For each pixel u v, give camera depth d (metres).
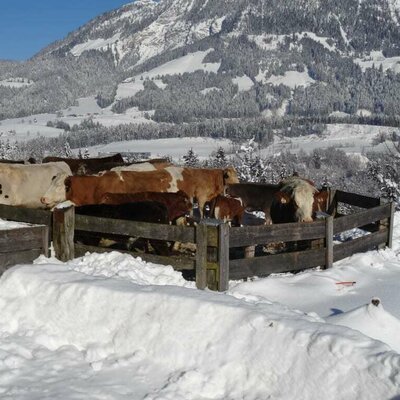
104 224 9.59
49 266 8.00
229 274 9.21
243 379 5.74
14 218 10.34
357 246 11.77
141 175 15.29
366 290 9.49
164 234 9.09
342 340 5.37
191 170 16.31
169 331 6.34
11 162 22.84
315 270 10.61
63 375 5.97
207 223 8.70
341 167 110.56
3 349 6.43
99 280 7.38
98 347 6.55
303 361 5.48
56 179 14.30
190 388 5.71
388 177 35.56
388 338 6.58
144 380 5.94
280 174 63.75
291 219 13.30
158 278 8.70
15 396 5.45
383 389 4.92
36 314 7.21
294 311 6.45
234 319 6.11
